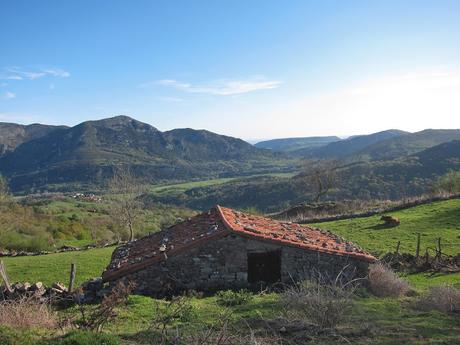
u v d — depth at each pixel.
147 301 11.58
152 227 47.56
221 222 15.47
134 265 13.57
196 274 13.84
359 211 38.69
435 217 30.50
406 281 14.70
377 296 13.40
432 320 9.93
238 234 14.02
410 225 29.12
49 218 49.62
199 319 9.89
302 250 14.42
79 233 44.94
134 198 42.00
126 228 44.28
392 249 23.23
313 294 10.20
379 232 28.09
